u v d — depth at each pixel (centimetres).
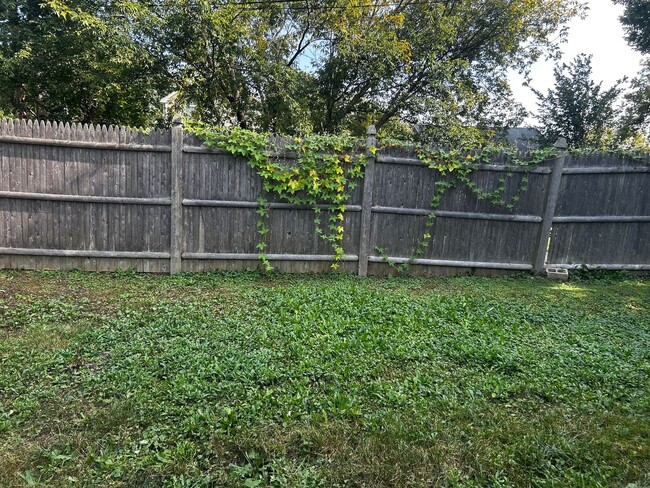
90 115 1255
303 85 1211
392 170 621
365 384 284
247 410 248
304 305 441
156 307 431
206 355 314
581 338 387
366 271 638
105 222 573
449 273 654
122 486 192
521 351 346
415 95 1246
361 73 1186
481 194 633
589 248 656
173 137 566
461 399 272
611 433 240
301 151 596
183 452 212
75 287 500
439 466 208
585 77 1364
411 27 1228
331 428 234
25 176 546
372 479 200
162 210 583
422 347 346
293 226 617
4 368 292
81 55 1044
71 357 312
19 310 409
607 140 1430
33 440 221
